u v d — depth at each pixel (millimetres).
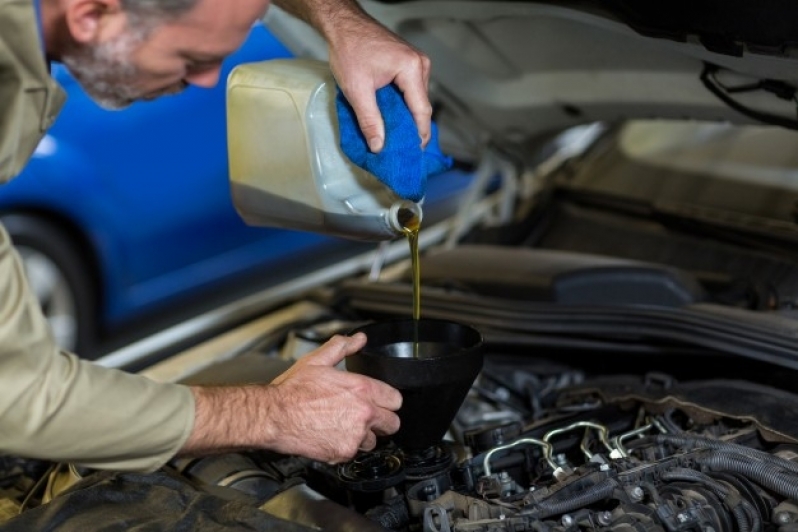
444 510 1464
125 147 3639
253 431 1496
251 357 2148
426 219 4562
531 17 2158
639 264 2287
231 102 1837
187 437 1453
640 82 2271
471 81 2547
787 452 1646
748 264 2467
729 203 2617
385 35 1710
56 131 3484
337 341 1608
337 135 1733
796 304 2275
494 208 3145
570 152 3154
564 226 2883
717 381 1924
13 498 1854
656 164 2840
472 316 2256
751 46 1770
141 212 3734
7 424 1355
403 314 2359
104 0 1346
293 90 1738
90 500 1562
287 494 1590
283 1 1887
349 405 1521
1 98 1416
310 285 3023
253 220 1935
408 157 1633
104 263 3709
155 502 1551
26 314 1360
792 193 2551
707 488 1512
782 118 2098
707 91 2174
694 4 1761
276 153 1783
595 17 1937
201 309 4031
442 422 1606
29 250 3541
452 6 2121
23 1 1339
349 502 1688
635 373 2176
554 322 2156
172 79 1470
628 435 1771
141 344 3201
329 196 1744
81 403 1385
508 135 2754
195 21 1378
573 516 1470
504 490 1614
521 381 2195
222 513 1498
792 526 1429
